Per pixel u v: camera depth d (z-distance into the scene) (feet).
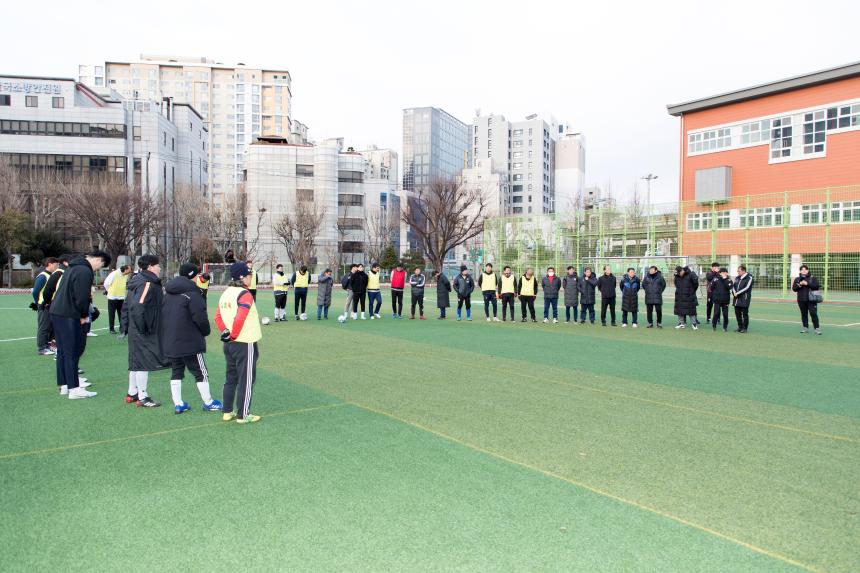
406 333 49.01
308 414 22.25
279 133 378.32
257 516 13.24
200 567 11.05
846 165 116.67
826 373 31.35
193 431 19.99
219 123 369.71
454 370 31.73
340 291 121.70
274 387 27.14
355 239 237.04
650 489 14.92
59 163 195.00
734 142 134.62
